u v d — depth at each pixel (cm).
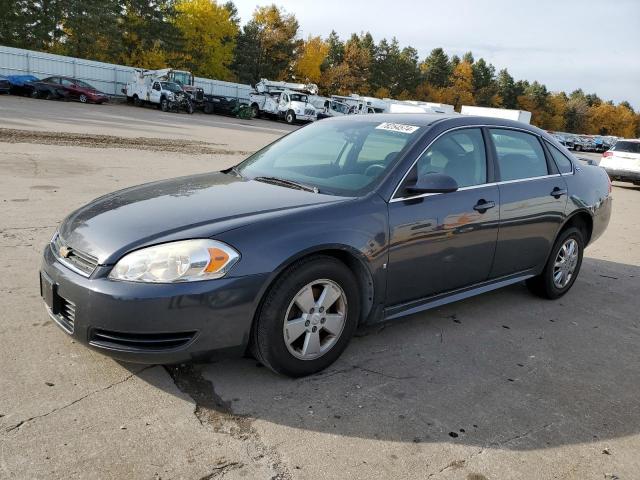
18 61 3625
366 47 8069
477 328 429
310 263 308
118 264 280
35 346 333
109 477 229
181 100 3612
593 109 12500
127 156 1251
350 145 404
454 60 10825
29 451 241
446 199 380
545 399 329
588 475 262
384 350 374
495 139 435
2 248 512
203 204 329
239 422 277
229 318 285
